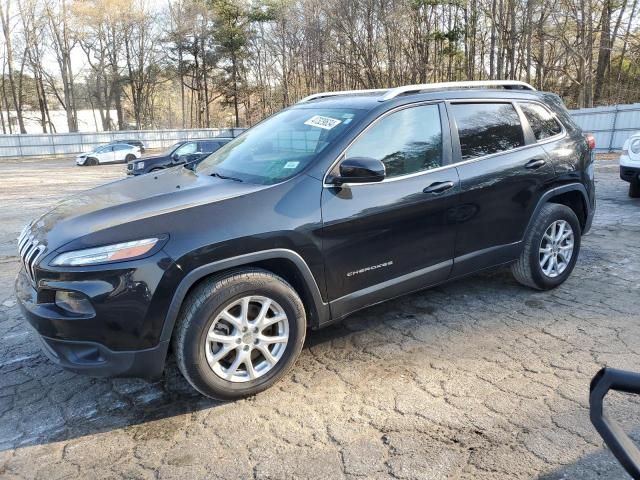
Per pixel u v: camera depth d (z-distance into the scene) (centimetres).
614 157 1691
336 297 324
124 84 5194
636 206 795
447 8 3359
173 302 267
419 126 359
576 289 452
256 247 286
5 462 252
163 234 268
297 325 307
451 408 284
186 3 4844
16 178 1944
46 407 299
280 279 301
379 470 238
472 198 374
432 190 352
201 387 281
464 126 382
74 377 332
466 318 400
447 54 3500
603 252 556
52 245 271
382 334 378
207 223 277
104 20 4781
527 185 407
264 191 301
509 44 3091
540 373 317
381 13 3144
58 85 5341
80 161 2736
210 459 250
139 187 344
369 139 335
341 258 319
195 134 4191
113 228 268
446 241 368
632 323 380
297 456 250
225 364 297
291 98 4725
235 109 5250
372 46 3334
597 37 3105
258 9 4712
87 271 256
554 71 3425
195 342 274
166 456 254
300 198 304
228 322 287
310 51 4084
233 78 5081
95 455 256
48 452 259
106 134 3825
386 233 335
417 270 359
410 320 400
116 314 258
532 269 426
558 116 453
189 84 5466
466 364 331
